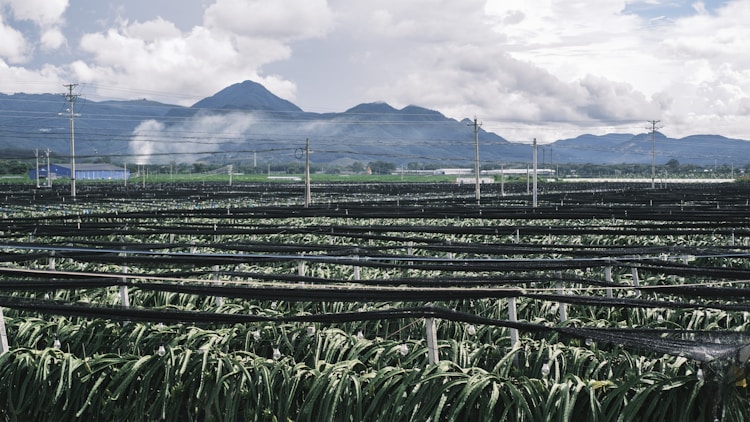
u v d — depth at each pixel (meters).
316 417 10.61
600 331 10.62
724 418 9.46
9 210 60.41
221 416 11.08
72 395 11.69
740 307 11.80
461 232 26.77
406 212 44.94
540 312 14.84
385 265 14.75
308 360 12.34
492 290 11.45
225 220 46.81
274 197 91.06
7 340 13.46
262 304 15.53
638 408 9.52
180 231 27.17
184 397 11.39
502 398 10.01
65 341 13.41
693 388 9.64
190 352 11.67
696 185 165.75
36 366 11.98
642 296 16.08
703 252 16.03
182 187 136.25
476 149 90.50
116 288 16.69
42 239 30.53
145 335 12.99
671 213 40.75
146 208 68.50
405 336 13.88
